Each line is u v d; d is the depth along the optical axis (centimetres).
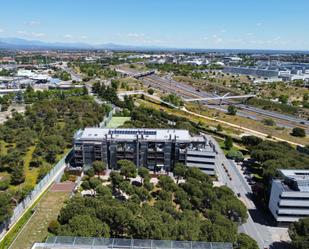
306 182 13325
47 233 11906
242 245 9862
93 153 18488
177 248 7381
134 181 17025
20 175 16038
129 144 18525
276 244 12369
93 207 12000
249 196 16225
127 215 10969
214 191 14200
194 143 18438
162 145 18450
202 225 10469
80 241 7481
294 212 13312
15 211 12975
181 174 16538
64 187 15838
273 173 15362
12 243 11281
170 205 12612
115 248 7312
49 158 19075
